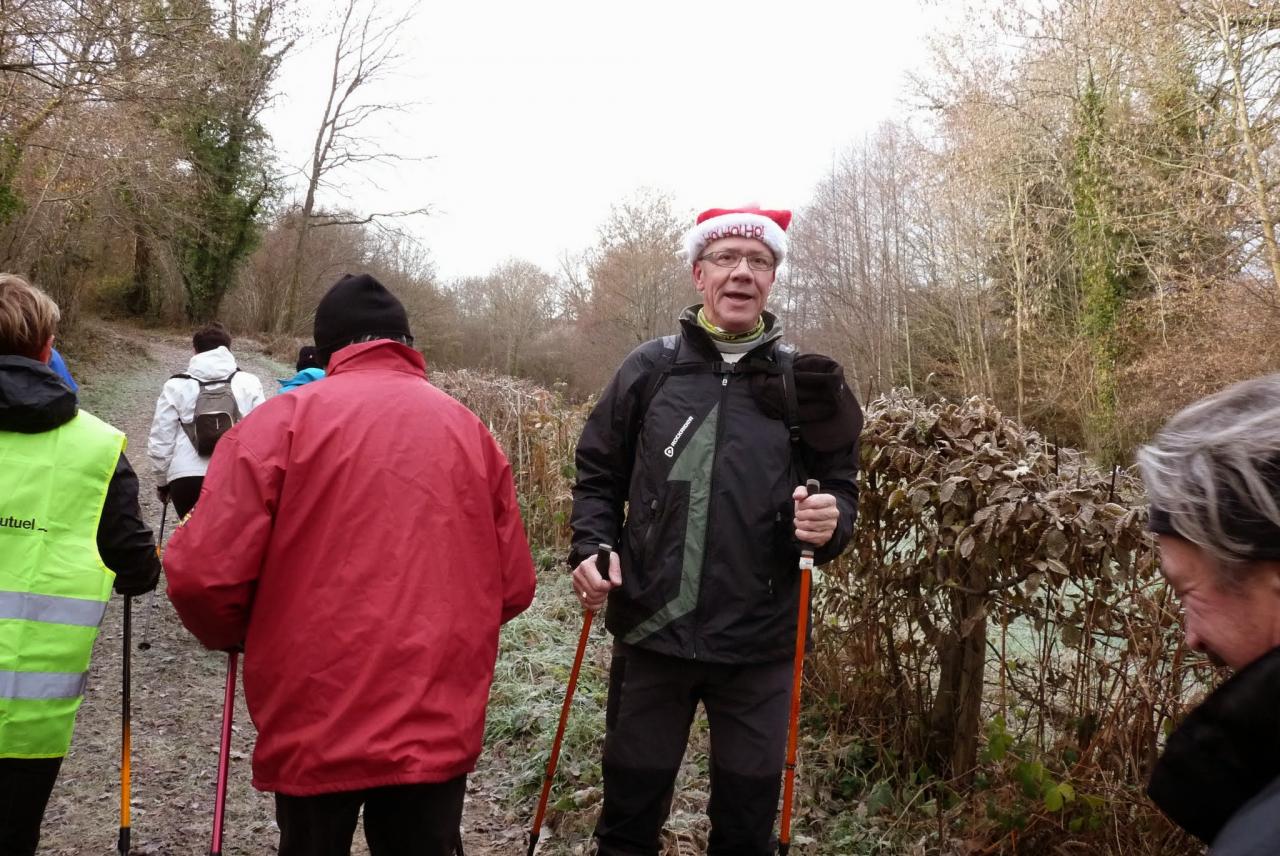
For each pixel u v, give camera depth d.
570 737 3.65
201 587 1.78
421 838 1.90
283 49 23.09
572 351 39.69
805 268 28.52
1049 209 19.25
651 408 2.38
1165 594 2.51
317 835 1.83
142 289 29.73
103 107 12.60
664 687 2.30
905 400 3.28
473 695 1.93
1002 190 19.91
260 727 1.86
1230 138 13.36
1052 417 19.91
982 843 2.69
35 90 11.05
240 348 27.56
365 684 1.78
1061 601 2.67
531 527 6.84
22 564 2.01
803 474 2.34
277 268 33.94
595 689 4.09
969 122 19.56
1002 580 2.71
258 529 1.82
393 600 1.82
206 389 5.03
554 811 3.21
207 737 3.94
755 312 2.36
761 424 2.30
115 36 10.53
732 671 2.27
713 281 2.37
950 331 23.02
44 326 2.15
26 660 1.99
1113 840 2.54
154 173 15.44
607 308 34.81
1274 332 13.16
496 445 2.14
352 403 1.94
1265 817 0.73
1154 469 0.91
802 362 2.34
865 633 3.25
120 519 2.16
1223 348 13.78
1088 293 17.20
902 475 3.00
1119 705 2.56
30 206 14.68
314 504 1.85
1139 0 14.80
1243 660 0.86
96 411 14.61
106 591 2.10
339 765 1.76
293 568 1.84
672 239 33.56
